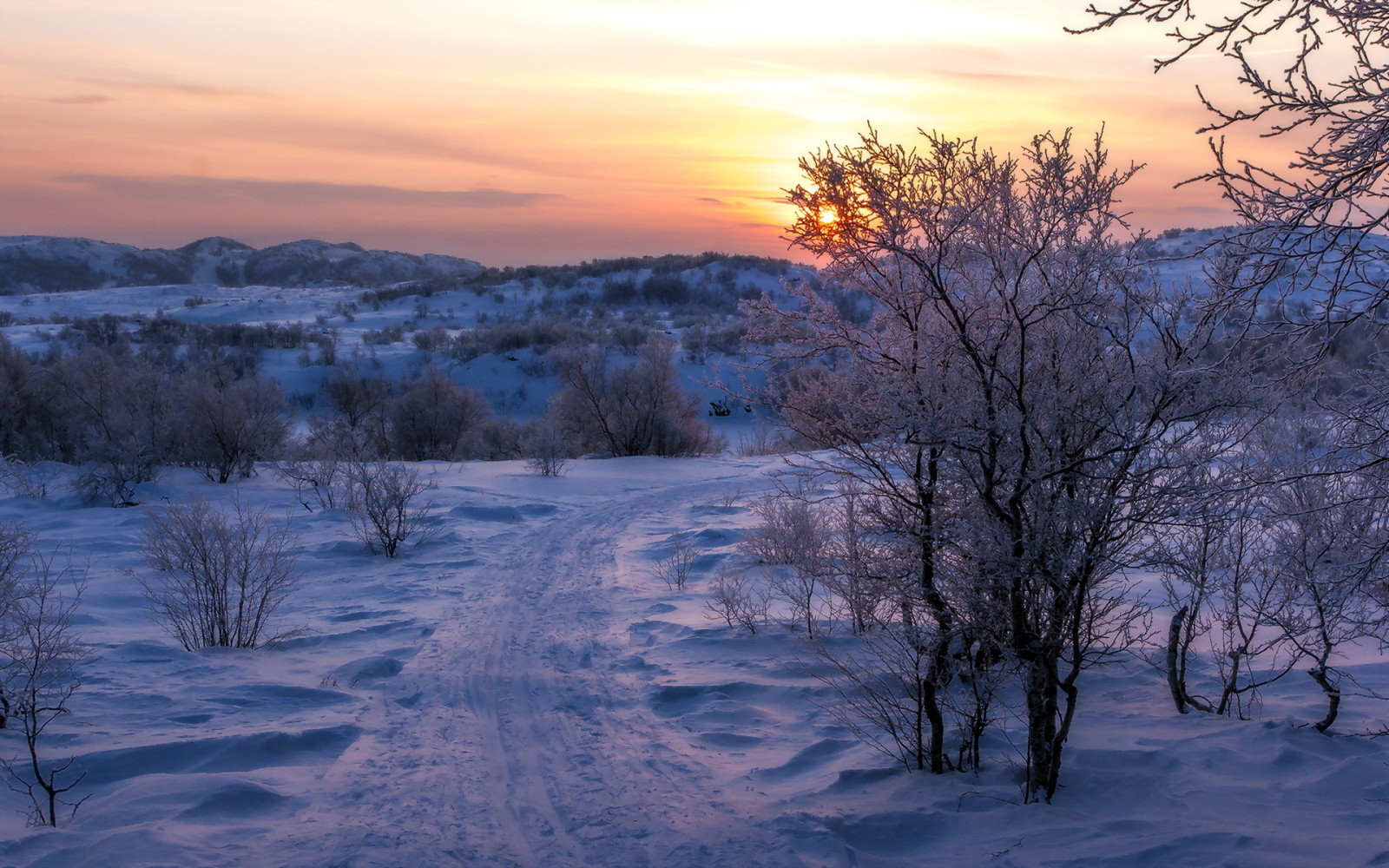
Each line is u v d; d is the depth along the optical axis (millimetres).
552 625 11969
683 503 23078
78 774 6887
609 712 8672
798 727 8133
